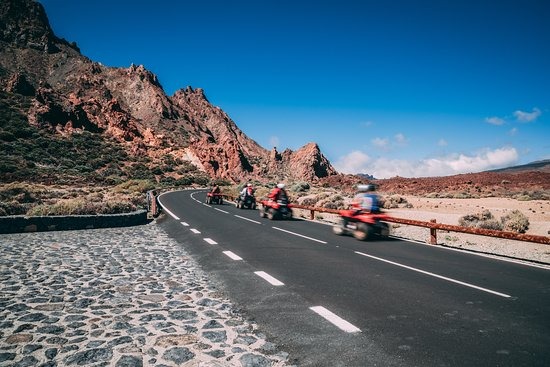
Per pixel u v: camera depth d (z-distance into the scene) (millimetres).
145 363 3824
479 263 9367
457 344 4422
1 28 159125
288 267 8430
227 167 107375
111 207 16734
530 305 5953
